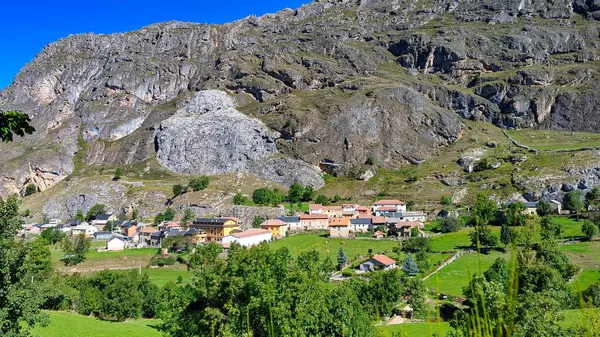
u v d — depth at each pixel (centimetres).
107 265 10519
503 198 13988
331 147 19188
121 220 16600
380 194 16350
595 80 19662
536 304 1970
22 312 2925
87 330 5416
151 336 5375
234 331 2794
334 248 10825
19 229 3031
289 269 3091
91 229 15375
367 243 11100
